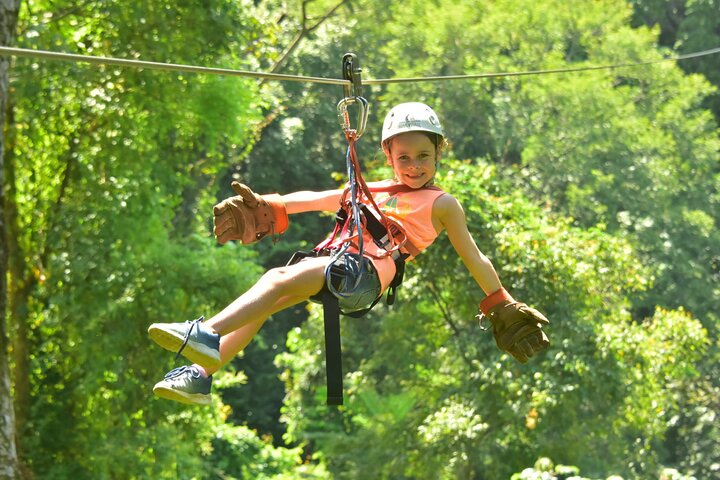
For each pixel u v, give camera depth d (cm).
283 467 3622
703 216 4275
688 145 4503
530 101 4316
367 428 2655
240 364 4484
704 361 3850
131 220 2061
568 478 1221
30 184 2181
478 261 566
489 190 2503
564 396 2309
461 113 4303
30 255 2144
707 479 3716
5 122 2017
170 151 2252
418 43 4328
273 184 4588
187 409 2331
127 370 2141
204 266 2186
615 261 2495
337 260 518
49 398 2148
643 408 2453
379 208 559
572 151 4225
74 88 1981
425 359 2584
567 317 2334
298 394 3011
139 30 1941
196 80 1994
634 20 5506
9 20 1562
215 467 3356
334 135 4578
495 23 4288
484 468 2477
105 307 2061
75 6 1986
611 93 4272
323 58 4438
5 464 1572
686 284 4197
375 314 2845
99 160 2048
